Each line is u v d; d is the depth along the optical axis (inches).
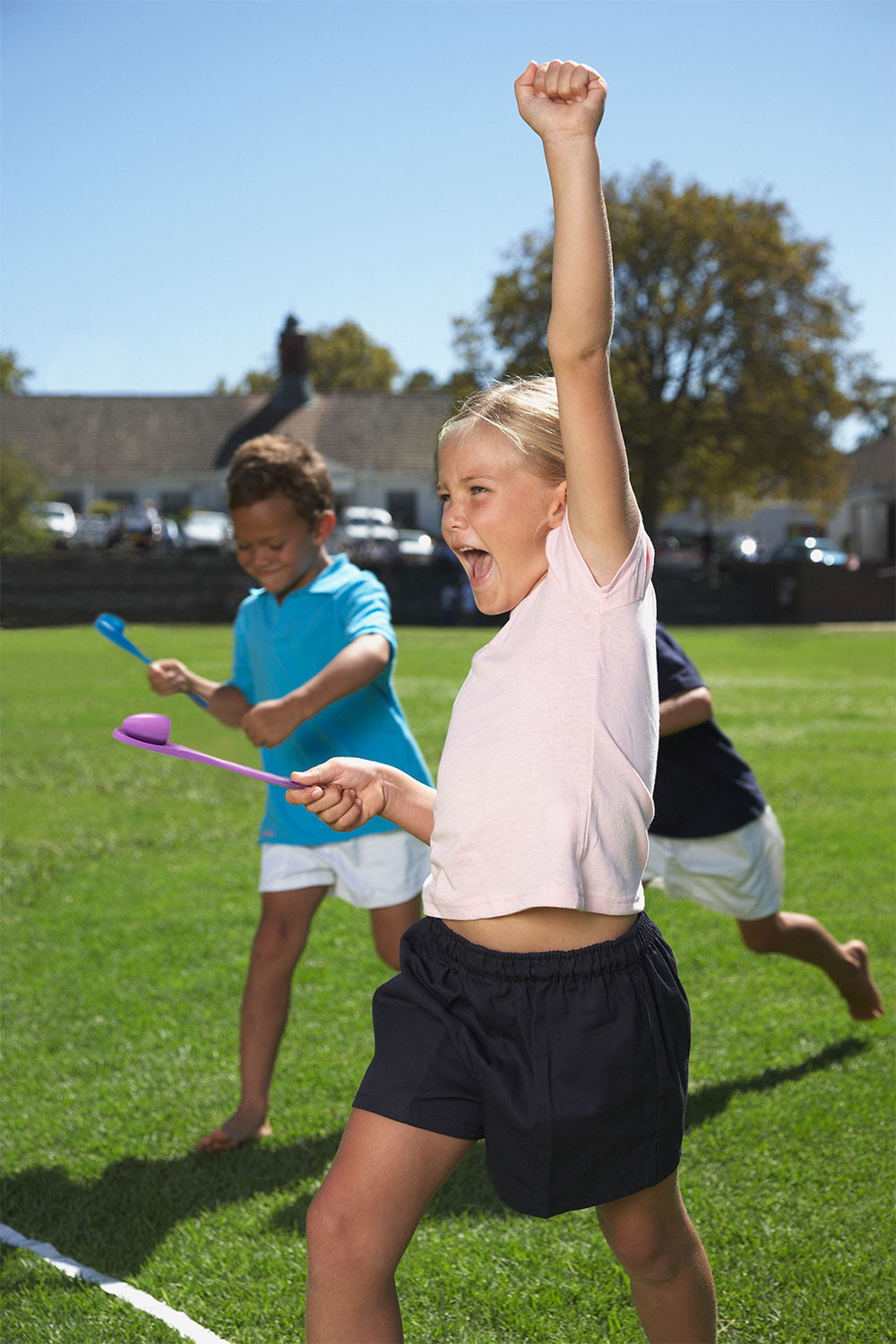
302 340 1932.8
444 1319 88.0
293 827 119.5
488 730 66.8
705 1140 114.8
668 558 1553.9
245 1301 90.2
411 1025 66.6
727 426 1523.1
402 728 122.2
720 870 127.0
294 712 107.2
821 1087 126.6
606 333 63.9
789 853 233.0
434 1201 105.1
